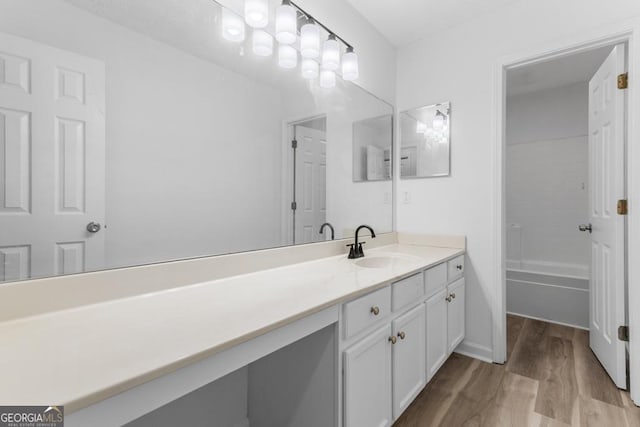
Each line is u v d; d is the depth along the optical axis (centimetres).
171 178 116
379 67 232
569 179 342
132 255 105
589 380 183
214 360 72
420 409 158
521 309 298
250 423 138
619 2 166
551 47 186
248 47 141
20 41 84
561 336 248
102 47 98
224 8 131
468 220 217
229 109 134
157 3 111
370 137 223
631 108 163
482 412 155
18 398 49
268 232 152
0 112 81
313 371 114
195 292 110
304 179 171
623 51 171
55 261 90
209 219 128
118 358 62
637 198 161
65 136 92
